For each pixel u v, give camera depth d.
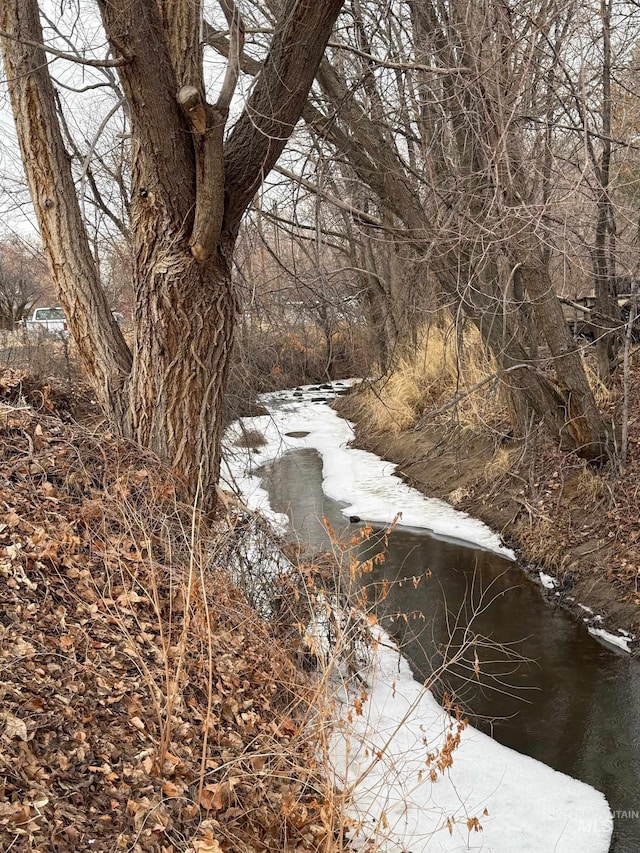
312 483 15.02
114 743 4.12
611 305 11.41
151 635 5.05
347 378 25.25
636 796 5.45
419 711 6.43
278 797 4.44
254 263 9.48
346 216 10.65
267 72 6.11
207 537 6.29
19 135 6.73
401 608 8.89
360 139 8.92
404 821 4.93
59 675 4.38
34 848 3.22
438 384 16.25
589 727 6.34
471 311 9.62
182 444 6.66
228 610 5.62
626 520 9.04
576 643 7.76
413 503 12.91
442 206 9.44
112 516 5.91
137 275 6.57
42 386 7.64
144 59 5.64
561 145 9.05
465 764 5.72
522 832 4.97
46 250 6.99
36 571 5.10
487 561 10.15
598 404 11.34
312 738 4.98
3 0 6.30
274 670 5.42
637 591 8.07
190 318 6.45
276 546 6.62
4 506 5.54
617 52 9.89
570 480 10.47
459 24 8.09
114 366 7.04
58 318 21.56
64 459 6.31
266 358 9.75
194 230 6.13
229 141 6.38
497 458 12.41
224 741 4.60
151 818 3.75
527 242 8.68
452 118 8.79
